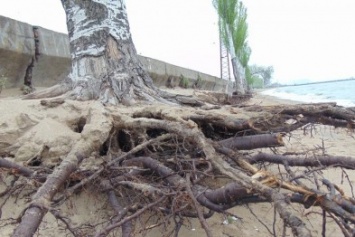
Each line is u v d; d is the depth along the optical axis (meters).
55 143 2.62
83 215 2.42
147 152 2.61
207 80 20.09
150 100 3.41
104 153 2.75
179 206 2.08
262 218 2.84
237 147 2.54
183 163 2.48
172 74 14.88
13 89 6.04
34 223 1.43
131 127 2.67
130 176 2.33
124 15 3.77
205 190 2.12
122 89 3.35
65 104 3.14
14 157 2.64
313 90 37.53
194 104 3.52
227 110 3.11
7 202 2.41
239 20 19.47
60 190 2.25
